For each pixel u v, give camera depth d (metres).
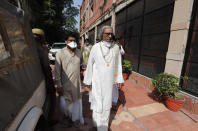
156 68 3.97
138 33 4.99
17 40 1.28
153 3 4.04
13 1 1.46
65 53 1.94
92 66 2.06
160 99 3.29
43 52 2.14
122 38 6.55
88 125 2.31
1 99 0.84
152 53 4.16
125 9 6.08
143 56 4.68
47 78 2.23
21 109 1.05
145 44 4.53
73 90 2.09
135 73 5.03
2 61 0.95
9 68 1.02
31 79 1.41
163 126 2.37
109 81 1.95
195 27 2.78
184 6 2.85
